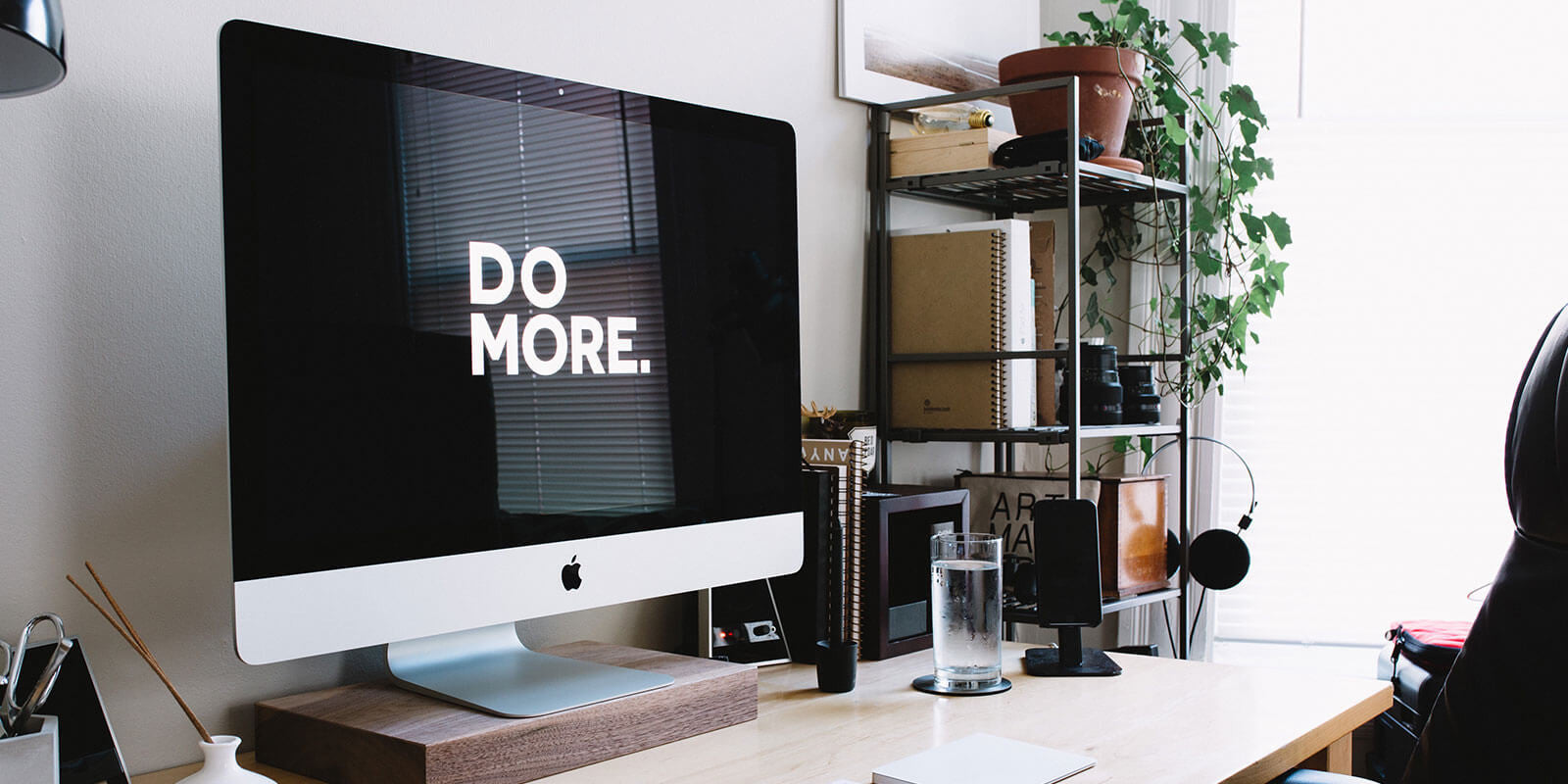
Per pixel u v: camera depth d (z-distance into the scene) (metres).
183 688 1.16
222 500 1.20
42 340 1.07
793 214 1.53
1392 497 2.59
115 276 1.12
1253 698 1.37
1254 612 2.62
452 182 1.15
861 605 1.62
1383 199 2.61
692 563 1.36
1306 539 2.61
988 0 2.38
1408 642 2.14
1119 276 2.59
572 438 1.24
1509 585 1.04
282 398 1.01
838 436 1.85
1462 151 2.60
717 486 1.40
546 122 1.24
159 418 1.16
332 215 1.05
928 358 2.04
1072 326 1.89
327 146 1.05
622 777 1.07
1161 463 2.56
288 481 1.00
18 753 0.82
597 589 1.25
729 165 1.44
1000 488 2.19
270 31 1.01
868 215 2.10
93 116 1.11
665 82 1.68
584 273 1.27
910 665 1.58
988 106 2.36
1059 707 1.33
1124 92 2.04
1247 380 2.63
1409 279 2.60
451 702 1.14
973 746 1.14
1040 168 1.95
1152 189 2.25
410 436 1.10
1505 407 2.55
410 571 1.09
